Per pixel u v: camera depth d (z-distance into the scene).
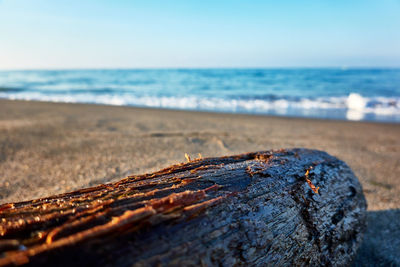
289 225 1.70
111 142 5.66
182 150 4.91
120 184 1.70
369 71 50.47
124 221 1.11
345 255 2.05
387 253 2.57
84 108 11.95
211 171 1.86
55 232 1.08
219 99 17.72
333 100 16.33
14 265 0.90
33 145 5.36
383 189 3.99
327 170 2.35
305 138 6.81
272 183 1.83
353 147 6.18
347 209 2.22
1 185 3.44
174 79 40.25
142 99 18.03
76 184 3.46
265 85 29.64
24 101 14.83
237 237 1.37
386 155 5.62
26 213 1.28
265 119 9.84
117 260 1.03
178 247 1.17
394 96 17.50
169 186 1.64
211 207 1.39
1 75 58.94
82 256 0.99
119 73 58.47
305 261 1.73
